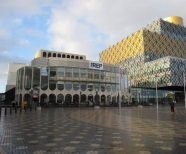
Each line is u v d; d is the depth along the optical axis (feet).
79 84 214.07
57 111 111.75
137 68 322.96
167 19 409.49
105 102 219.61
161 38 338.34
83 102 206.49
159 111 109.91
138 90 273.95
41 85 197.98
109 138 31.83
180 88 297.74
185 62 278.67
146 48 314.96
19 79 204.03
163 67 271.69
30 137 32.86
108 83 233.14
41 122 54.85
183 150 24.13
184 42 370.94
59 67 207.10
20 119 63.21
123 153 22.99
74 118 67.51
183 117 70.85
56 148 25.41
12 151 23.97
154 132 37.60
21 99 192.75
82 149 24.86
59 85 204.74
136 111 111.45
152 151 23.81
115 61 385.50
